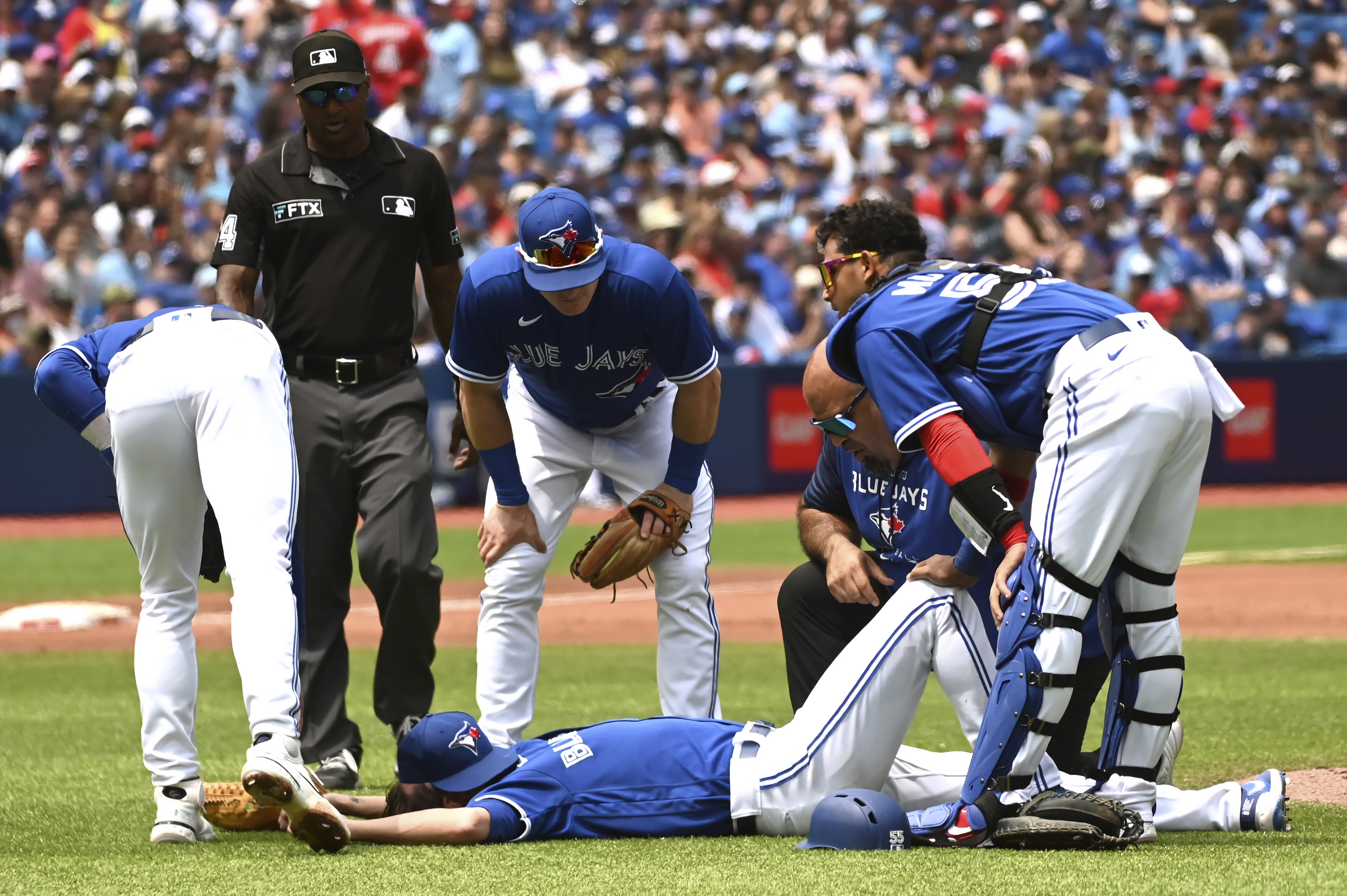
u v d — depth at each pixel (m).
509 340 16.58
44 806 16.41
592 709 23.70
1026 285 14.00
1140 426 13.09
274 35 67.38
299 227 19.14
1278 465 60.78
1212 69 81.69
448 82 69.19
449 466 56.81
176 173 61.44
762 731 14.49
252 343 14.34
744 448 58.19
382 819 13.58
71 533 51.84
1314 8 83.88
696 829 14.07
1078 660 13.44
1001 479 14.17
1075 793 13.35
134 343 14.40
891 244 15.50
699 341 16.66
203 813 14.59
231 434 13.99
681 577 17.69
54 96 65.69
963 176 67.50
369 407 19.23
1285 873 11.95
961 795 13.68
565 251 15.69
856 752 14.06
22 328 55.41
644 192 64.94
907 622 14.31
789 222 65.25
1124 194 66.88
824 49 76.88
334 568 19.25
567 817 13.88
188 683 14.73
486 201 60.91
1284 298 62.88
